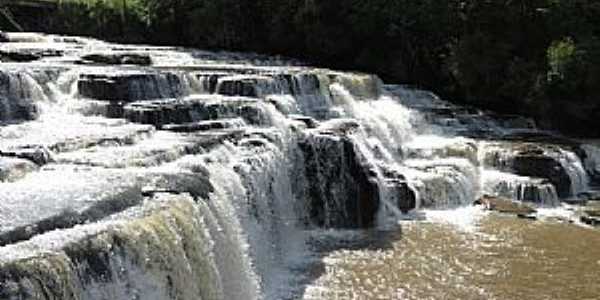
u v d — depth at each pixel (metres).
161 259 19.25
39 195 21.20
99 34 66.00
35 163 24.70
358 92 45.62
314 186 33.75
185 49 59.53
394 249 30.50
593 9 52.78
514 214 35.75
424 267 28.45
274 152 30.84
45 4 66.00
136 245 18.66
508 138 44.44
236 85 38.53
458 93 54.72
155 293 18.91
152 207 20.73
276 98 38.81
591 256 30.30
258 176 28.42
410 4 56.66
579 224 34.66
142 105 33.34
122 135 28.72
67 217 19.38
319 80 42.34
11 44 47.53
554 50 49.06
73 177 23.27
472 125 47.25
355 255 29.77
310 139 34.16
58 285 16.28
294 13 60.38
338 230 33.28
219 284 22.14
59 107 33.81
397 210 35.41
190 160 26.55
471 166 39.69
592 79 48.41
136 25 65.75
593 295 26.34
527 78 50.81
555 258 29.95
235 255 24.06
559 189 39.12
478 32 53.50
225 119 33.94
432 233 32.78
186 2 64.31
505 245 31.30
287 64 56.16
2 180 22.66
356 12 57.88
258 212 28.02
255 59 56.53
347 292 25.78
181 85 37.28
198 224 21.62
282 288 26.06
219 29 63.25
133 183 22.64
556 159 39.53
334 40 58.94
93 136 28.38
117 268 17.98
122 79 34.75
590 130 49.84
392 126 42.84
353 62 59.41
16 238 17.80
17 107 32.38
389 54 57.84
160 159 26.28
